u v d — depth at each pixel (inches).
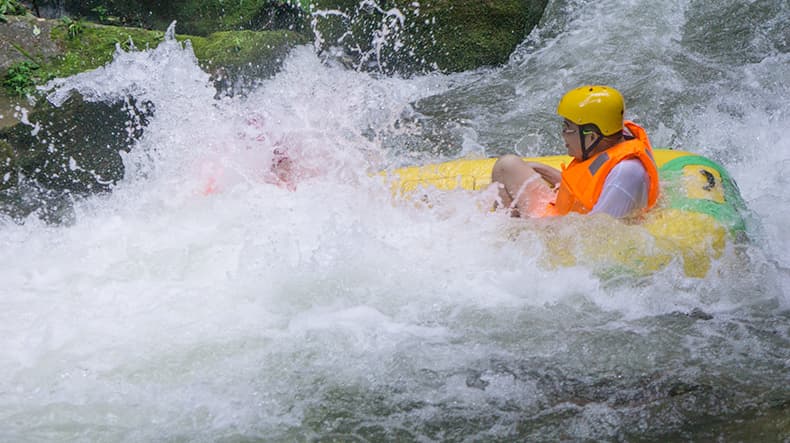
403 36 523.2
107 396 241.6
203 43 460.8
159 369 251.1
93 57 434.6
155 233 326.3
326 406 237.0
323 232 310.2
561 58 520.1
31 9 500.4
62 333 267.0
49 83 416.5
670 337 259.4
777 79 474.9
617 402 234.5
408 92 495.5
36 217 364.8
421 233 307.3
